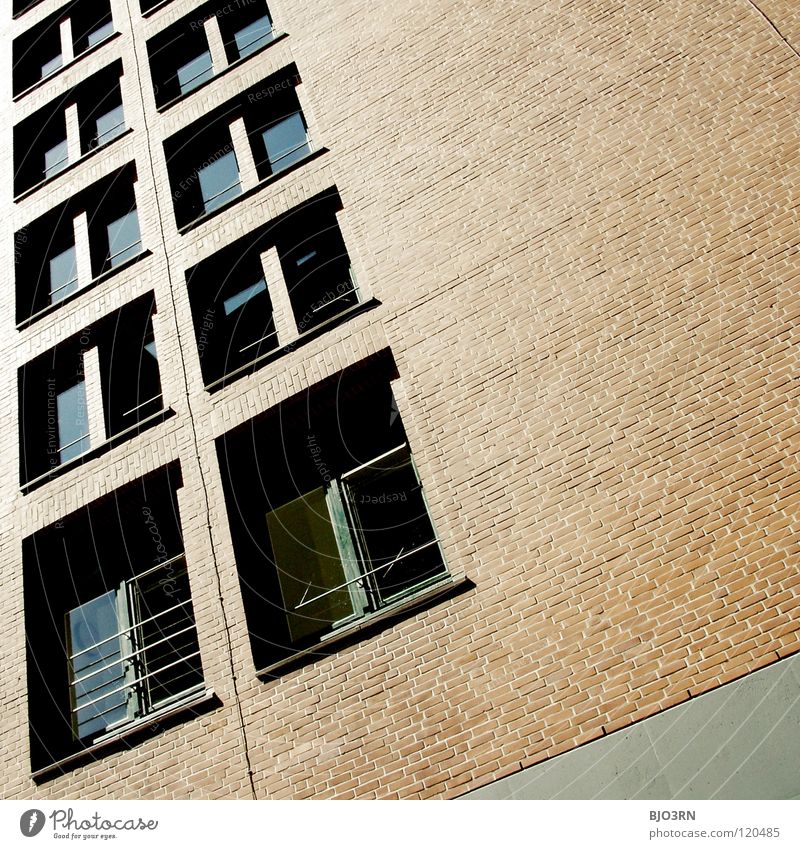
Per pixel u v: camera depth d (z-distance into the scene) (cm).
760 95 879
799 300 767
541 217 927
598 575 736
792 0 915
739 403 751
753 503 709
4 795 902
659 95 935
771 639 657
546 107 996
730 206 837
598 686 695
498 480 814
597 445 788
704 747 639
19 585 1047
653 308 824
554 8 1068
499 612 760
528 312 880
